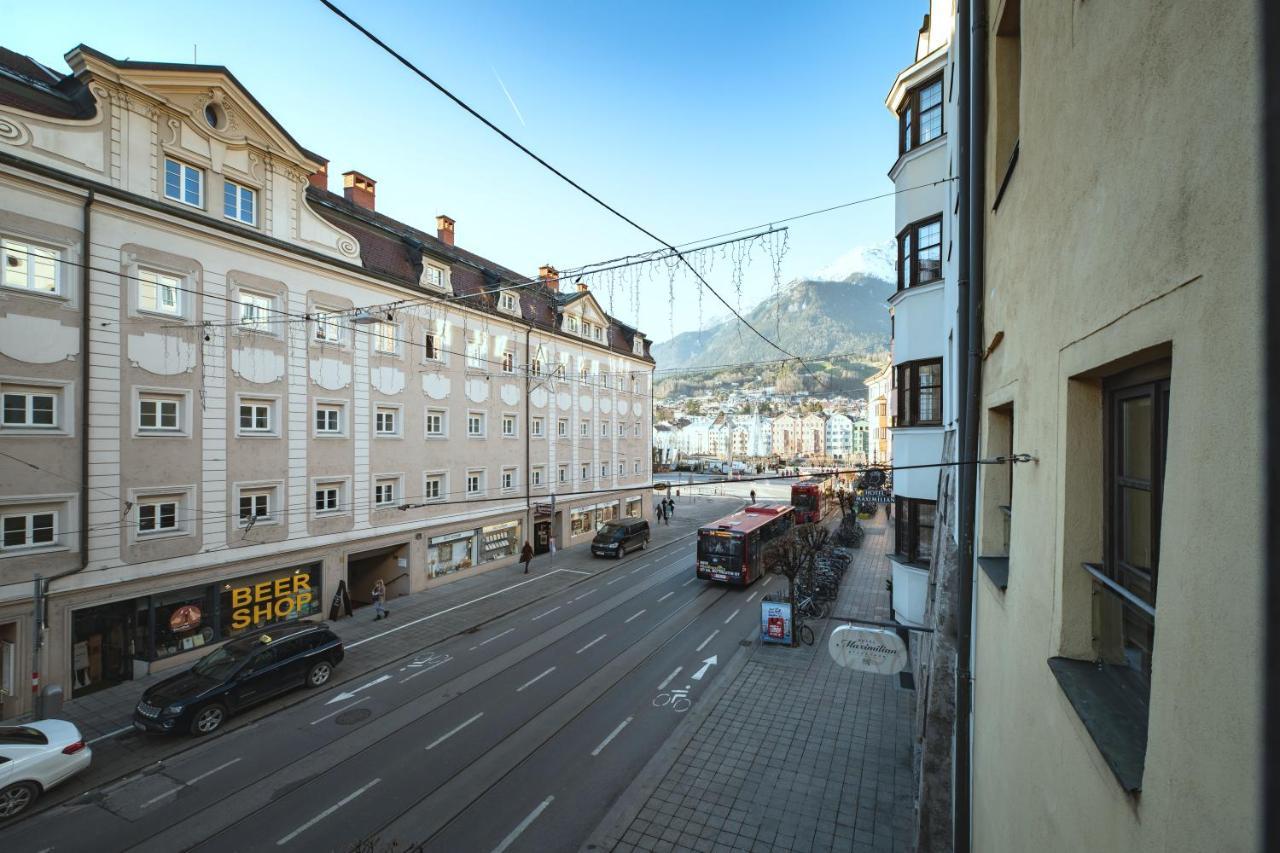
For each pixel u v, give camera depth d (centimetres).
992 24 565
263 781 1077
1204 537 156
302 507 1925
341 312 1809
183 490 1619
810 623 2023
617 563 2992
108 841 918
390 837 930
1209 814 146
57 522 1391
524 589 2469
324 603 2005
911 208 1368
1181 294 174
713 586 2550
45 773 1003
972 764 602
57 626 1375
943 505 1020
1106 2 241
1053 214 327
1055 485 322
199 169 1680
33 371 1344
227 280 1719
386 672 1598
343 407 2073
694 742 1232
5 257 1310
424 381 2403
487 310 2719
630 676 1573
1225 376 144
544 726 1291
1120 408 287
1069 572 305
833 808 1023
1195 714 157
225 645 1420
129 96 1511
